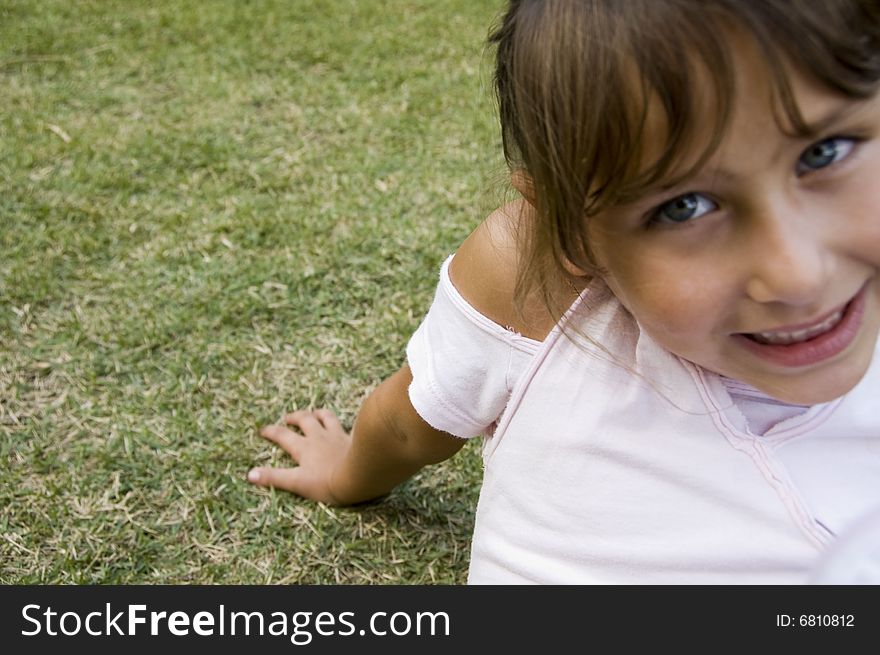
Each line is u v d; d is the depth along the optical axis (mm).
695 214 738
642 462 986
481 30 2857
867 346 835
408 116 2420
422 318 1814
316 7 2980
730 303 767
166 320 1789
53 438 1578
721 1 663
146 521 1473
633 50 688
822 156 714
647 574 983
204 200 2104
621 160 723
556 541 1038
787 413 957
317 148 2295
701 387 956
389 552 1456
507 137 889
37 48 2676
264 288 1870
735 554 941
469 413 1138
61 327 1770
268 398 1668
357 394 1689
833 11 664
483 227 1070
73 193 2100
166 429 1603
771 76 666
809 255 717
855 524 919
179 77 2574
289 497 1519
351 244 1974
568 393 1027
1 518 1454
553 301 1011
